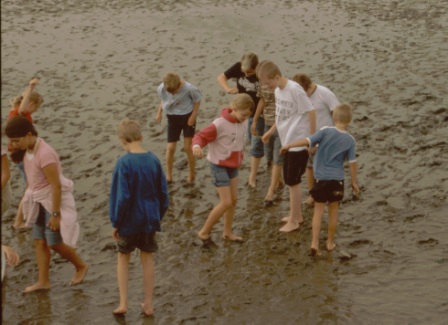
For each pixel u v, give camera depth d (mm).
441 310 6566
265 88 8641
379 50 15172
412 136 10648
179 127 9234
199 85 13367
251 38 16406
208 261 7602
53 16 18609
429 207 8594
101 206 8938
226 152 7543
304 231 8156
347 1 19672
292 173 7961
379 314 6543
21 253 7848
